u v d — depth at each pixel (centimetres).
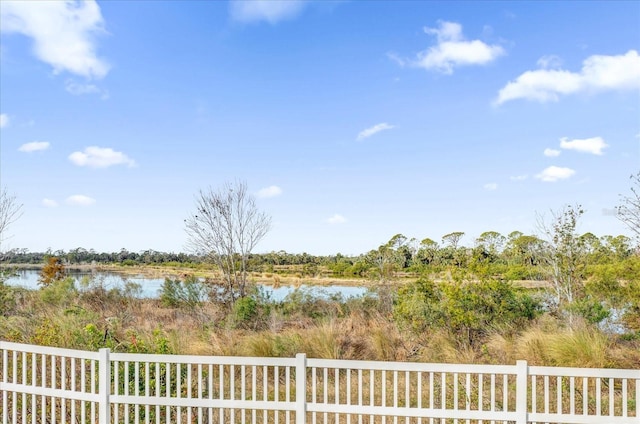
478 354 845
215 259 1419
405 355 864
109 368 464
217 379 790
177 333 895
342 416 639
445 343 880
